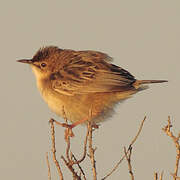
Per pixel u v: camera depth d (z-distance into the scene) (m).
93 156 6.90
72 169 7.25
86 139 7.18
